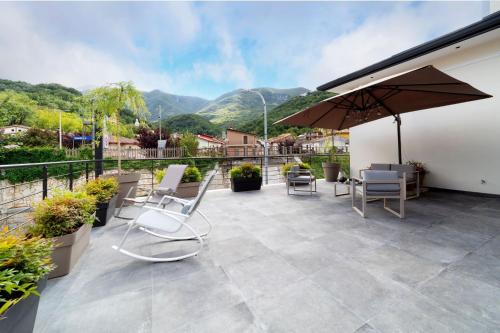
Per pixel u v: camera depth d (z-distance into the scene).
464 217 3.62
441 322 1.44
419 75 3.13
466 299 1.66
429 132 6.10
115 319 1.51
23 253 1.19
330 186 6.95
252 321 1.49
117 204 4.40
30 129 26.20
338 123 6.00
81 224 2.39
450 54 5.45
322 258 2.32
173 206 4.62
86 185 3.40
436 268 2.09
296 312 1.56
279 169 9.56
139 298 1.73
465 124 5.43
